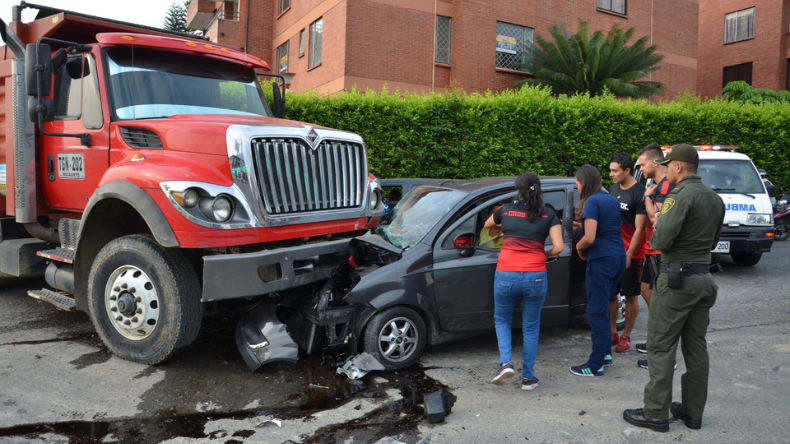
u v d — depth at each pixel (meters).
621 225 5.30
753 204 9.20
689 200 3.63
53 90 5.67
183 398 4.20
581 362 5.17
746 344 5.67
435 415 3.84
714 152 10.38
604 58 19.02
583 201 5.21
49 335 5.59
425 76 18.12
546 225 4.42
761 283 8.55
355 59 17.08
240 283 4.43
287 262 4.71
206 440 3.57
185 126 4.79
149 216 4.47
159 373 4.68
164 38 5.64
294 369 4.83
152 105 5.46
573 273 5.39
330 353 5.19
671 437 3.68
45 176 5.84
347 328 4.95
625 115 13.56
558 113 12.91
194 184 4.42
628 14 22.44
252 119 5.34
